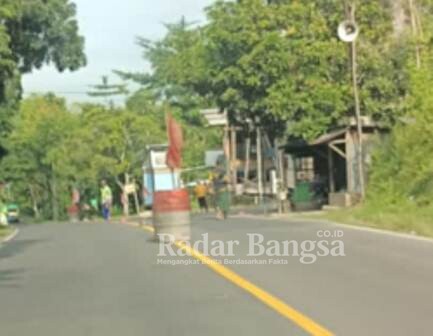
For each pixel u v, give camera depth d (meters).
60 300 32.06
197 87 96.62
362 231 57.00
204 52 95.12
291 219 72.38
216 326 25.72
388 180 75.06
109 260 44.44
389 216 62.66
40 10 95.94
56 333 25.84
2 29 79.75
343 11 88.50
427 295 30.58
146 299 31.31
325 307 28.39
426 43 88.06
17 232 75.44
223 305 29.38
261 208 107.44
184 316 27.61
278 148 104.38
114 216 140.75
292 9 88.31
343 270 37.31
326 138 90.25
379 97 89.56
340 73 88.94
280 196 93.38
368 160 88.25
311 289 32.25
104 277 37.81
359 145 85.31
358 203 82.50
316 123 87.12
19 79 88.94
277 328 25.11
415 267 38.03
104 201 114.94
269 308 28.47
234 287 33.31
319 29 88.56
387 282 33.69
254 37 87.44
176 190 53.41
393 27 91.44
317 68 87.56
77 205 131.62
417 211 64.19
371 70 88.88
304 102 86.75
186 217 51.50
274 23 88.50
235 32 88.62
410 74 78.44
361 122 88.94
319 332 24.31
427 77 74.38
